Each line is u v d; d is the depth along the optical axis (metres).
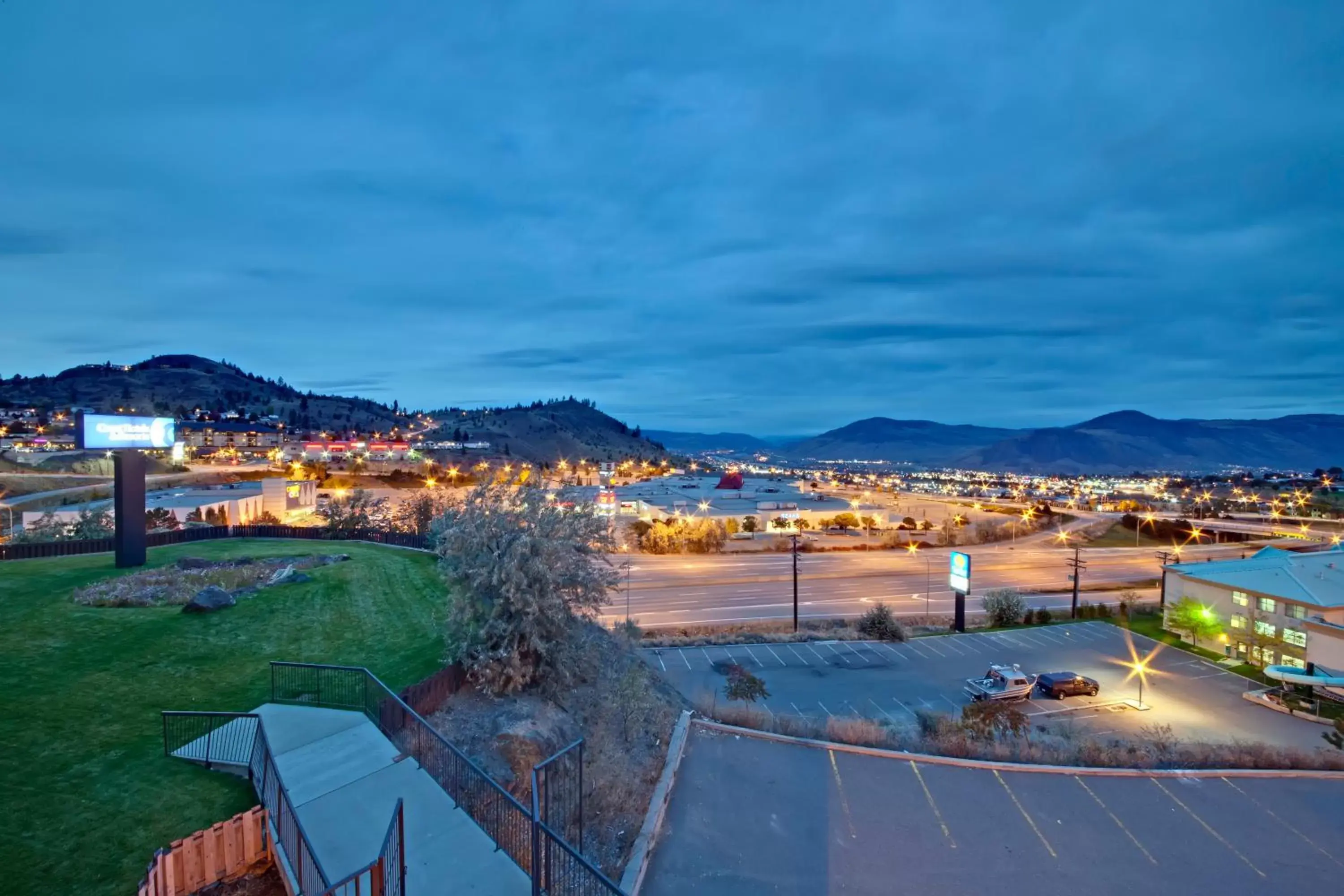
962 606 48.22
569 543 22.05
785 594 57.56
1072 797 19.61
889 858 16.34
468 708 19.20
